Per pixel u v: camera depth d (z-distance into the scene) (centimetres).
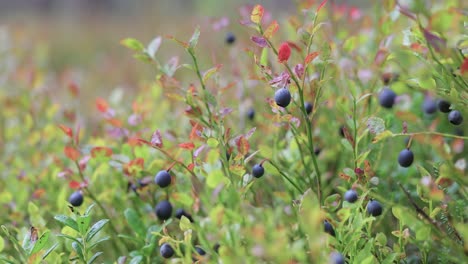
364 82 78
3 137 91
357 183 64
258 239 56
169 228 71
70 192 77
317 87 65
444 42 61
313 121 77
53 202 76
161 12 286
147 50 70
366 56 78
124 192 73
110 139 78
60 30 293
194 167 66
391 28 74
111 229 72
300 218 61
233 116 80
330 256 59
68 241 67
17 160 80
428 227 60
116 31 274
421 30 61
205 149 72
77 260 64
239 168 63
